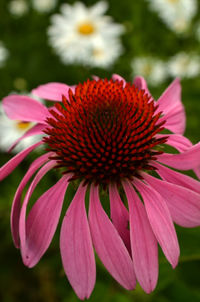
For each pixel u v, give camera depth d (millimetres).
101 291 290
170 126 244
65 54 431
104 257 217
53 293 361
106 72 463
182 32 491
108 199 236
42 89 255
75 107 240
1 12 544
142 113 238
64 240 220
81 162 234
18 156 231
